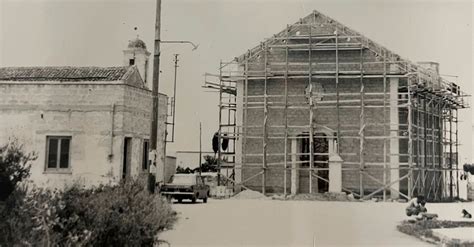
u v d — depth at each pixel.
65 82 27.66
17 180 14.41
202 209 26.48
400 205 29.22
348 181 34.66
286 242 19.55
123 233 14.86
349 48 35.22
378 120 34.66
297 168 34.78
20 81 28.02
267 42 36.47
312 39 36.00
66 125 27.44
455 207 30.84
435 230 20.83
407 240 19.78
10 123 27.58
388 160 34.16
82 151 27.30
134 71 30.47
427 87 34.62
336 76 34.47
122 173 27.11
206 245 18.00
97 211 14.62
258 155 35.41
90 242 14.14
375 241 19.48
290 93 36.09
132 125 28.41
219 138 36.62
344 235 20.67
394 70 34.22
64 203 14.51
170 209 20.88
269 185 35.75
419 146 35.91
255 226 21.92
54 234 13.96
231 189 36.50
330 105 35.34
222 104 37.12
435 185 38.19
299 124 35.78
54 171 27.05
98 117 27.44
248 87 36.84
